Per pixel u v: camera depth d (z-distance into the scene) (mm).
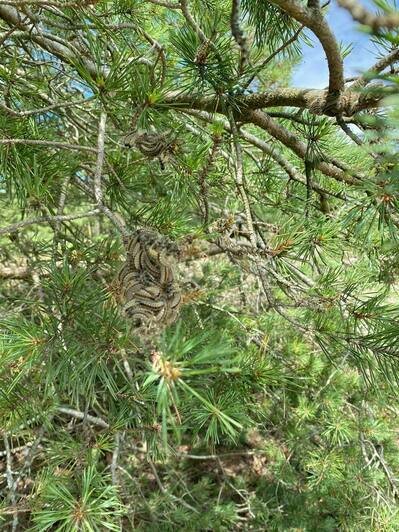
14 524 624
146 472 1203
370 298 476
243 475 1308
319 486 917
